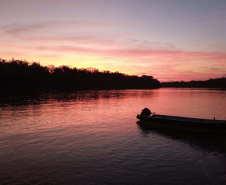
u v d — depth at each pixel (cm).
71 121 2450
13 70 10438
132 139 1681
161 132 1919
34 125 2206
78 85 15338
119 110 3497
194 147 1468
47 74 13075
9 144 1521
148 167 1112
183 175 1012
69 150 1392
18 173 1030
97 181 951
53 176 998
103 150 1398
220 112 3312
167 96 7675
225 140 1641
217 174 1020
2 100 5197
